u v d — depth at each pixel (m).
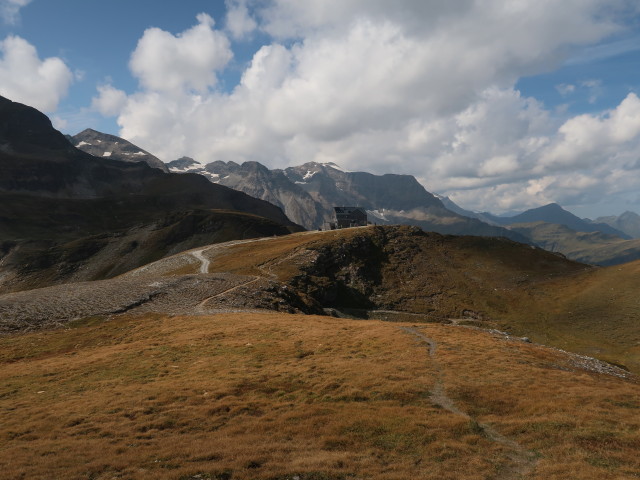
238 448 21.39
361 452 21.33
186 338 50.50
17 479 18.22
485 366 37.22
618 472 18.59
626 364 88.81
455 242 189.25
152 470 18.98
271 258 159.00
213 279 93.88
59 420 26.66
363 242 174.62
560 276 154.38
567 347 105.88
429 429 23.95
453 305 141.12
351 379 33.44
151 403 29.12
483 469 19.34
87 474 18.67
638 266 142.38
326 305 139.50
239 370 37.19
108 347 50.00
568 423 24.38
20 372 40.16
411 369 35.75
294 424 25.23
